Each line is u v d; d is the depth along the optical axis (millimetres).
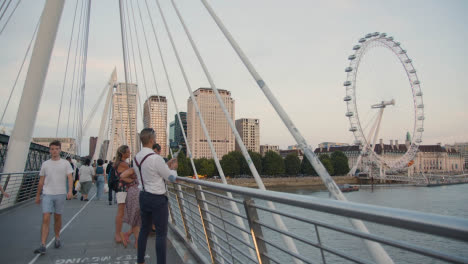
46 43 11719
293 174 108062
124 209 6605
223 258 4395
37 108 11961
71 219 9656
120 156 6570
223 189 3574
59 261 5281
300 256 2512
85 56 26203
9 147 11633
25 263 5156
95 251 5879
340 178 99125
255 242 3213
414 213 1344
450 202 48531
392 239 1491
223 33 5578
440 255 1240
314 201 2025
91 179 15070
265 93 4133
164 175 4289
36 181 15203
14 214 10523
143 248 4500
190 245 5770
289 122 3549
